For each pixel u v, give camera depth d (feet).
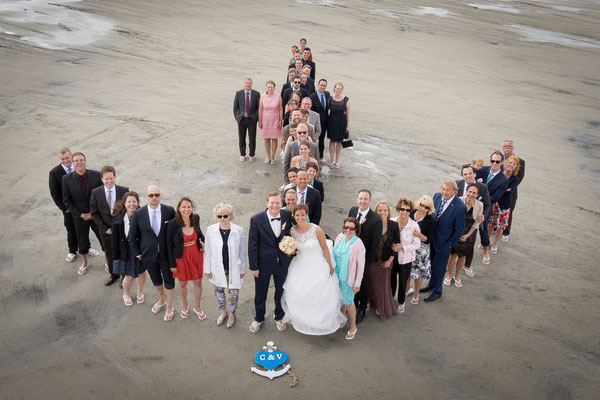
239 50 67.56
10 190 31.71
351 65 65.00
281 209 20.42
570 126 49.67
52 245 26.66
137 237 20.56
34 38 65.31
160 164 36.37
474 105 53.98
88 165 35.32
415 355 20.22
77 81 52.65
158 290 21.57
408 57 70.38
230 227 20.03
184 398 17.74
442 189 22.21
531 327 22.22
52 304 22.35
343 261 20.03
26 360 19.20
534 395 18.49
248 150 39.91
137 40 68.49
